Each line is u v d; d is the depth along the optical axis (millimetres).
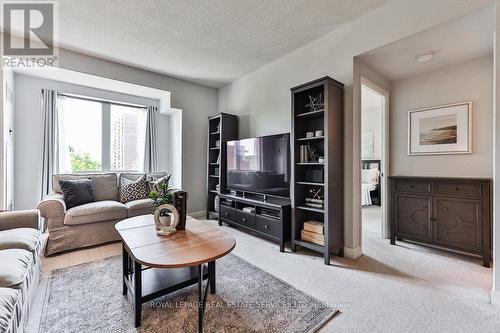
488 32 2072
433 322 1490
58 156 3650
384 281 2023
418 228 2746
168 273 1850
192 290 1878
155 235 1761
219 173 4152
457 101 2711
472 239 2375
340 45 2660
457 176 2707
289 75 3287
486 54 2500
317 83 2514
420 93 3002
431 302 1707
